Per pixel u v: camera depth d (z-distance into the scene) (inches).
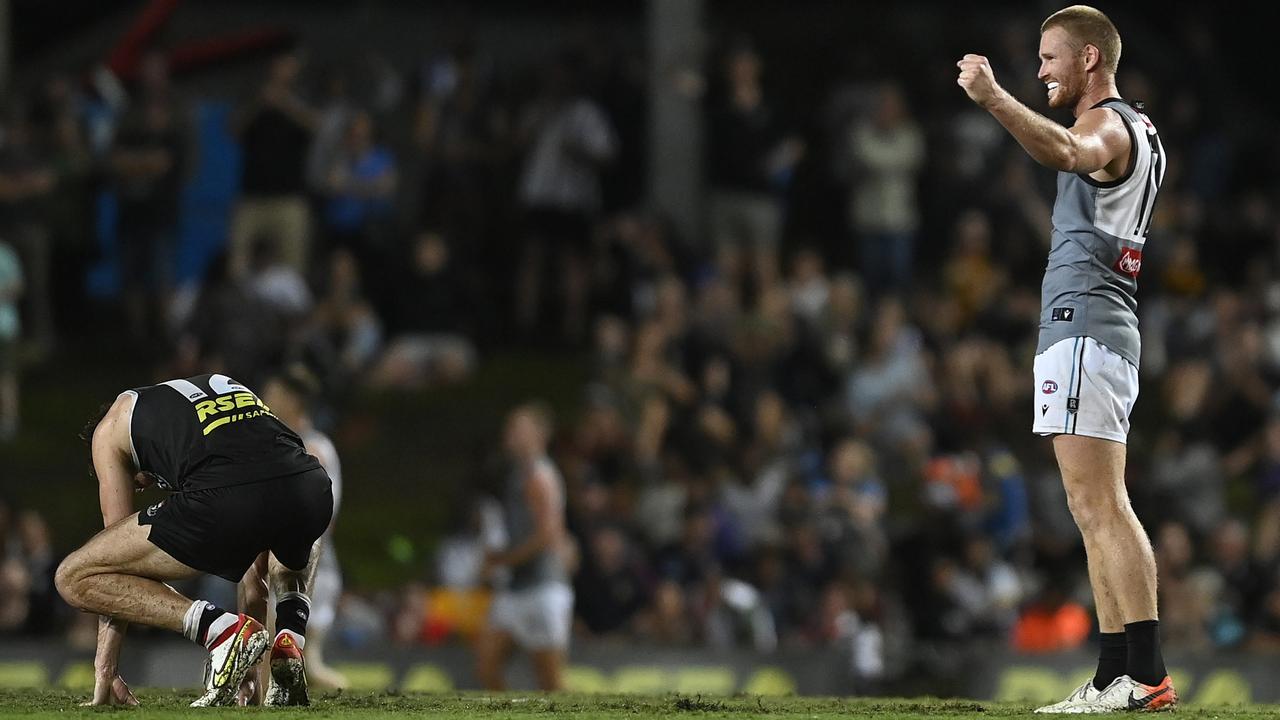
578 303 2832.2
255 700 871.1
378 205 2719.0
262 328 2303.2
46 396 2588.6
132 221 2576.3
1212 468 2269.9
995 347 2442.2
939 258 2896.2
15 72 3267.7
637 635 1935.3
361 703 893.2
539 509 1641.2
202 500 810.8
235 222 2452.0
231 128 2484.0
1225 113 3538.4
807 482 2162.9
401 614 1952.5
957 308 2645.2
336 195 2657.5
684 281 2662.4
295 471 826.2
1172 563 1971.0
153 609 812.6
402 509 2394.2
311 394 1170.0
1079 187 847.7
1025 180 2876.5
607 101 2992.1
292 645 824.9
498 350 2866.6
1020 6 3659.0
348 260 2618.1
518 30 3543.3
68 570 816.3
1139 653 832.9
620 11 3649.1
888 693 1866.4
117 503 832.9
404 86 3260.3
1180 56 3700.8
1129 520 835.4
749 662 1764.3
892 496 2242.9
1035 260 2856.8
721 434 2305.6
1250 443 2464.3
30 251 2549.2
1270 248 2977.4
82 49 3312.0
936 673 1883.6
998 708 906.7
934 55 3346.5
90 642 1840.6
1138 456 2399.1
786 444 2274.9
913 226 2696.9
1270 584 2010.3
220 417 828.0
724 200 2559.1
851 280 2556.6
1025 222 2849.4
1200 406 2453.2
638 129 2999.5
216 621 807.7
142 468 839.1
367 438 2549.2
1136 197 840.9
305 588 853.8
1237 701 1723.7
